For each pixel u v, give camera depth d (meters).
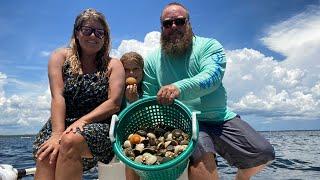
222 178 2.83
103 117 1.25
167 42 1.45
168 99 1.19
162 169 1.04
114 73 1.32
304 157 4.95
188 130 1.18
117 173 1.33
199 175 1.26
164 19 1.46
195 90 1.26
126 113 1.19
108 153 1.27
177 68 1.46
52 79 1.31
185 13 1.46
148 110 1.24
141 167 1.04
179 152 1.09
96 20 1.29
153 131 1.23
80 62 1.34
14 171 1.47
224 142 1.45
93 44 1.30
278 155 5.39
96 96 1.31
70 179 1.14
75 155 1.14
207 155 1.29
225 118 1.46
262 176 3.06
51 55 1.35
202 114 1.44
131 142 1.16
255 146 1.42
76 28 1.32
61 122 1.25
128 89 1.47
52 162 1.15
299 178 2.95
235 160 1.46
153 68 1.52
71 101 1.31
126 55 1.53
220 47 1.42
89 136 1.17
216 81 1.32
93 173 2.76
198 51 1.43
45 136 1.29
